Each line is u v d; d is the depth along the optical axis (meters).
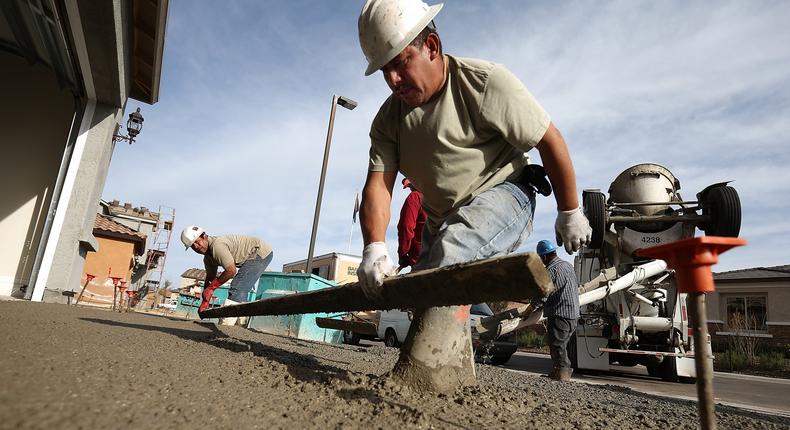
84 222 7.32
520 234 2.14
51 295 6.82
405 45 1.87
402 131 2.18
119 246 20.23
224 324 6.93
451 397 1.86
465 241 1.91
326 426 1.22
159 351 2.29
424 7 2.00
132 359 1.86
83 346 2.03
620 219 6.39
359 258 23.89
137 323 4.50
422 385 1.92
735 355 12.44
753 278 18.47
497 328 6.20
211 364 2.04
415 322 2.06
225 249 6.50
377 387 1.84
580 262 7.67
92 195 7.59
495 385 2.79
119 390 1.24
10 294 7.33
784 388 6.67
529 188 2.24
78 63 6.37
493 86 1.96
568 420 1.78
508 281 1.22
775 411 3.43
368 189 2.25
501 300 1.33
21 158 7.88
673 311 6.41
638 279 6.23
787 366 11.97
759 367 11.98
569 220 2.04
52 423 0.87
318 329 8.88
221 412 1.19
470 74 2.00
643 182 6.77
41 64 8.16
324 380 1.91
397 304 1.76
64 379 1.25
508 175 2.19
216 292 12.09
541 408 1.96
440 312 2.04
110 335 2.77
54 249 6.91
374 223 2.14
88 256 19.56
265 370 2.02
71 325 3.07
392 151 2.31
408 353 2.00
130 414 1.04
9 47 7.94
